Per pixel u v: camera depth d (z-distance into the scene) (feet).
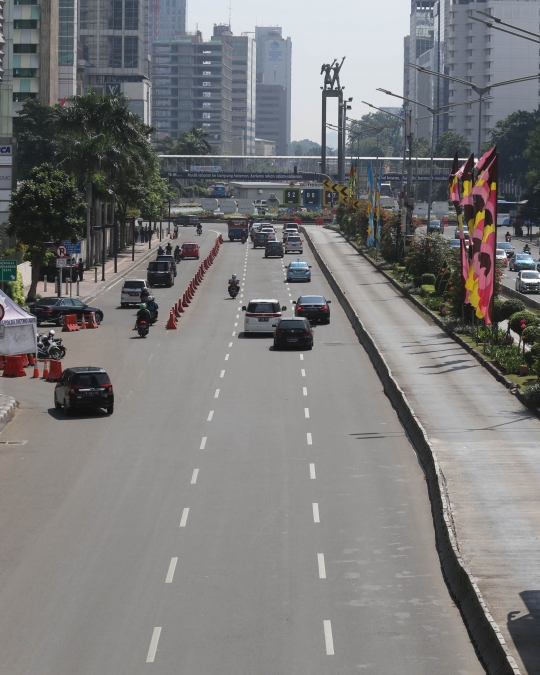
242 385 178.81
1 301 192.85
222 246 497.05
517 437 136.15
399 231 371.76
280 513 107.34
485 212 194.49
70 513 107.96
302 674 69.41
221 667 70.54
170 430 146.30
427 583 86.99
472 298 200.23
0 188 322.75
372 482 118.73
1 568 91.45
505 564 87.25
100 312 257.34
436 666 70.64
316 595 84.28
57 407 162.40
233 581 87.56
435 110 327.67
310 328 219.00
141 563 92.32
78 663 71.41
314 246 475.31
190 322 258.78
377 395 169.58
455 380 177.47
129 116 386.52
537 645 70.28
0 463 129.39
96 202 397.80
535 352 167.53
